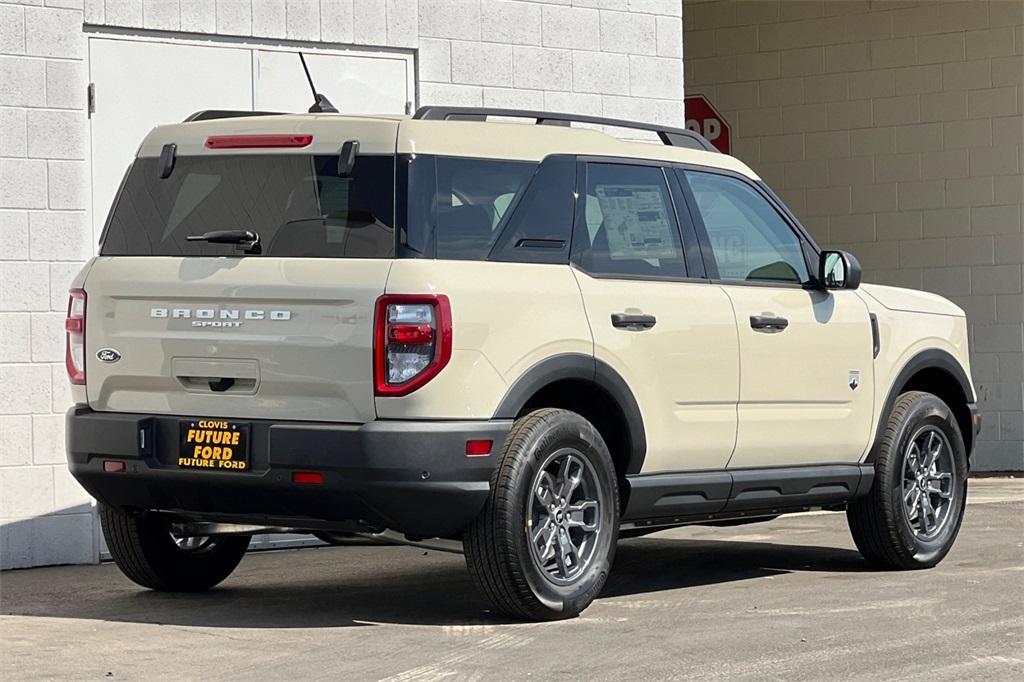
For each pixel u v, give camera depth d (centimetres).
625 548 1116
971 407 1059
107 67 1090
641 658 709
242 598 897
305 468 751
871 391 974
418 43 1212
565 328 797
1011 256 1716
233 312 775
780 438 918
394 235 759
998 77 1720
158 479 791
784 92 1808
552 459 789
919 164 1755
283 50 1159
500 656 714
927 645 740
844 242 1786
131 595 915
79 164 1073
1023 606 852
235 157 807
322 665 696
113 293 810
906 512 991
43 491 1056
